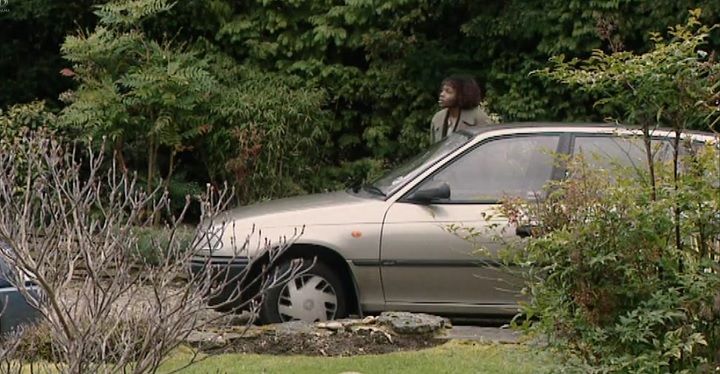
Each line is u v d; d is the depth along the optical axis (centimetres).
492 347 1093
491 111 2236
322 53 2345
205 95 2088
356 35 2331
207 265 675
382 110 2353
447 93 1508
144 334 657
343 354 1114
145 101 2009
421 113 2302
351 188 1405
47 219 701
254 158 2091
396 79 2308
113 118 1992
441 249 1238
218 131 2133
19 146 1106
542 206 760
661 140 782
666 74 711
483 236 1219
